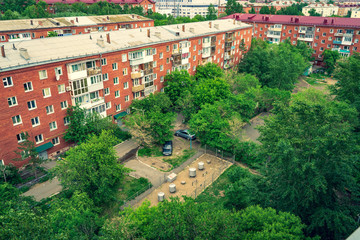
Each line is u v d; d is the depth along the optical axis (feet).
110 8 444.96
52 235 68.18
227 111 172.55
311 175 88.94
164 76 222.69
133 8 479.82
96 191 118.52
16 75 135.03
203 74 242.17
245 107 190.39
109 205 125.08
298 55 288.30
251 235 74.18
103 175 119.55
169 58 223.92
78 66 159.74
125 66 188.85
